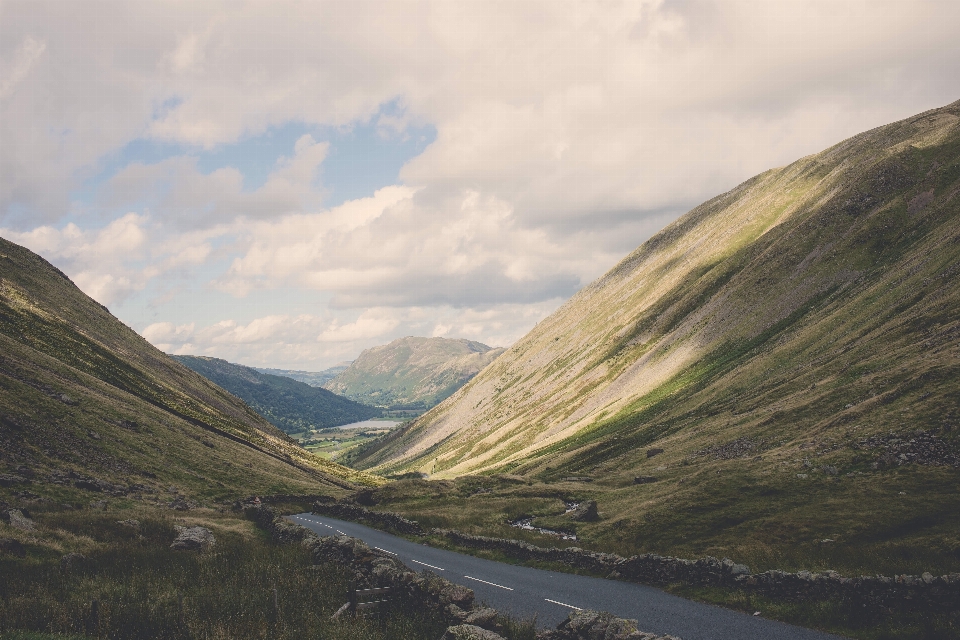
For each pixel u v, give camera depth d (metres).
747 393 108.25
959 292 77.31
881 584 20.70
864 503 38.19
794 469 47.97
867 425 50.56
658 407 151.50
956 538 29.27
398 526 50.00
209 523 47.88
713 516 43.62
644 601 24.97
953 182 169.88
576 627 18.12
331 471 150.00
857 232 173.00
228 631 19.08
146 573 27.38
